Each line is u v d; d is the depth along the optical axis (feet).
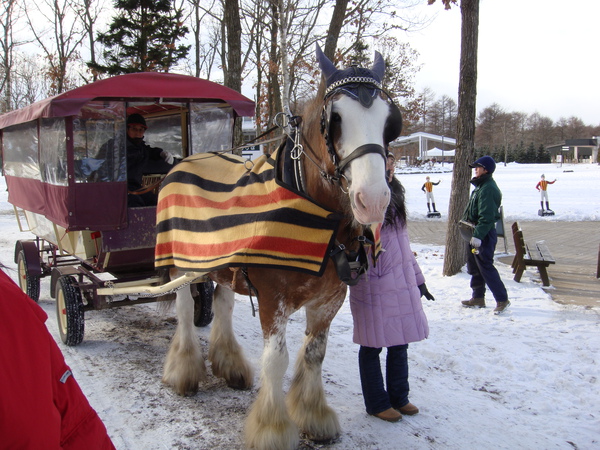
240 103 17.01
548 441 10.97
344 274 9.57
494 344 16.52
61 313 17.17
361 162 7.97
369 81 8.54
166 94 15.64
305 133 9.89
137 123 18.62
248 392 13.89
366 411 12.23
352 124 8.20
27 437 3.85
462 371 14.70
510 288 23.59
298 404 11.41
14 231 42.65
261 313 10.51
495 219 19.35
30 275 19.74
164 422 12.10
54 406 4.17
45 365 4.10
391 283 11.34
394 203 11.14
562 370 14.49
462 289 23.61
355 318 11.67
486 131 352.90
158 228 13.46
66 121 14.66
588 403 12.68
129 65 66.49
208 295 18.76
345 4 31.37
